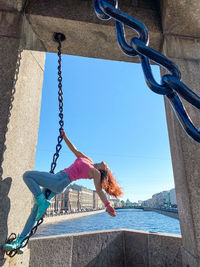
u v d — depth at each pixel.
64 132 2.42
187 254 2.25
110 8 0.58
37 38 3.05
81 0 2.94
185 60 2.87
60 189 2.07
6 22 2.60
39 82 3.12
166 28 2.96
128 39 3.12
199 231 2.13
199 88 2.71
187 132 0.52
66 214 66.88
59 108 2.44
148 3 3.13
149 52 0.53
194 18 2.86
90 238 3.18
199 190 2.29
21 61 2.57
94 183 2.14
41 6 2.78
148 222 56.03
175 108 0.54
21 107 2.54
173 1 2.71
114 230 3.44
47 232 36.16
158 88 0.52
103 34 3.00
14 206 2.26
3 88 2.33
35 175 2.03
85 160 2.34
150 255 2.96
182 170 2.45
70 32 2.99
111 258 3.21
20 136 2.49
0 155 2.11
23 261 2.32
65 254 2.93
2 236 2.02
